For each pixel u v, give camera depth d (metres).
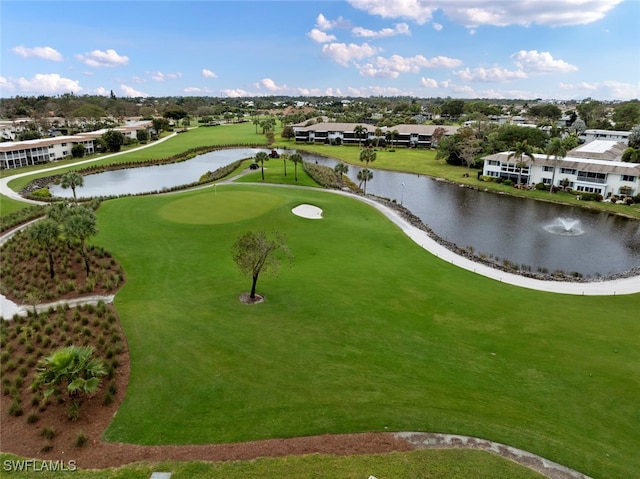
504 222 75.75
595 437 21.59
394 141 181.62
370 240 57.88
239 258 35.50
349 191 94.44
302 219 63.34
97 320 31.97
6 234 56.94
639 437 21.78
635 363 28.83
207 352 28.17
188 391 24.17
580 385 26.16
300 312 34.53
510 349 30.20
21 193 89.75
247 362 27.09
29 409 22.62
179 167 135.50
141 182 111.62
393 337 31.16
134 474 18.11
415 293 39.81
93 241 51.53
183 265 45.38
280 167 119.56
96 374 22.58
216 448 19.84
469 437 20.88
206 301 36.31
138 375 25.67
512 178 106.62
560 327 34.09
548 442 20.80
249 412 22.45
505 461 19.23
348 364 27.27
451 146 134.25
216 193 74.56
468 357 28.92
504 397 24.64
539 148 127.62
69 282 38.88
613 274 52.56
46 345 28.80
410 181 114.00
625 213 80.12
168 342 29.34
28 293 37.16
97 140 155.50
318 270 45.31
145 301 36.38
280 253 50.00
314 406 22.97
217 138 198.38
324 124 194.75
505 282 45.38
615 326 34.66
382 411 22.62
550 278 48.75
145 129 198.12
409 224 68.69
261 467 18.55
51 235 40.78
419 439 20.62
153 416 22.11
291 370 26.39
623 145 130.62
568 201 89.19
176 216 61.50
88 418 21.89
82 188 103.12
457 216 79.50
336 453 19.53
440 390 24.92
